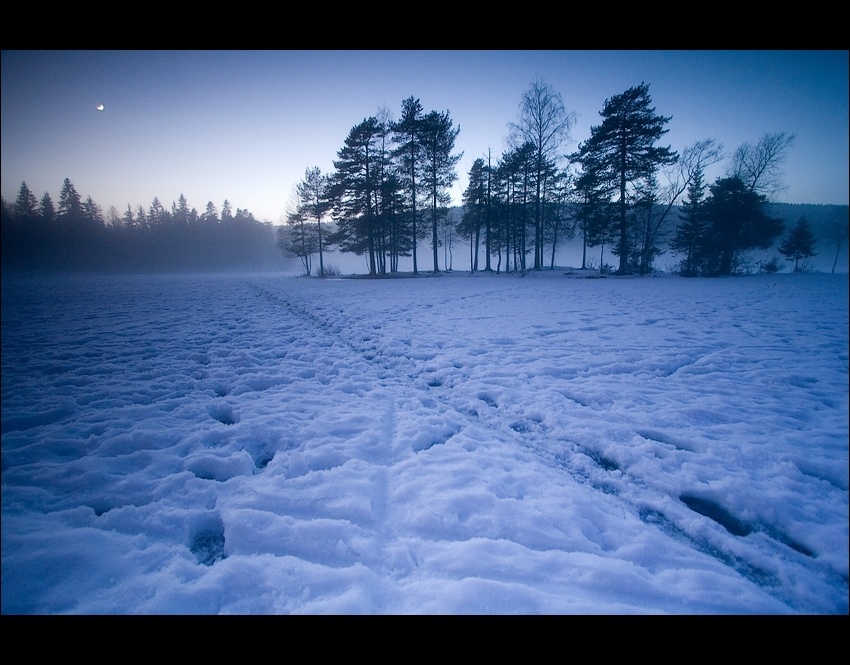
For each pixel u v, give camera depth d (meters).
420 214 30.03
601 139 23.86
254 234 92.00
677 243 30.58
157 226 83.94
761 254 47.19
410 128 27.61
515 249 30.95
